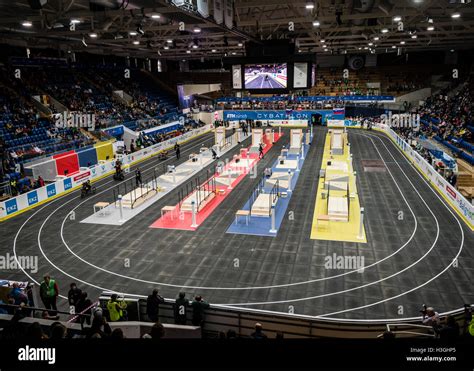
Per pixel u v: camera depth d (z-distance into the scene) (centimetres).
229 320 1316
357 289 1706
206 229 2406
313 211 2655
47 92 4934
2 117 3962
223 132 4984
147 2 2425
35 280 1853
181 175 3712
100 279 1845
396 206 2725
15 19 2678
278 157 4269
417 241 2170
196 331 1273
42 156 3606
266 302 1622
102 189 3344
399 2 2814
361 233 2231
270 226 2422
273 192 2977
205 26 3222
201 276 1845
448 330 1019
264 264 1947
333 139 4619
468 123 4691
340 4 2869
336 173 3606
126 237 2320
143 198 2995
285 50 3384
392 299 1625
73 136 4178
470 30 3819
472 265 1897
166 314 1404
